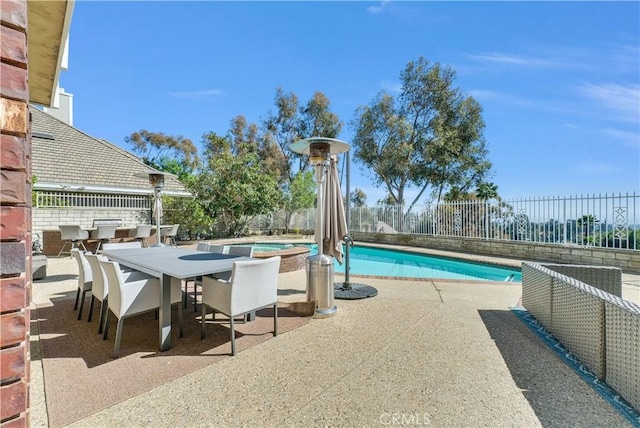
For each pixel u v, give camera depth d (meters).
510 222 9.73
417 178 17.41
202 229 14.98
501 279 7.79
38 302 4.75
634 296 4.91
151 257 4.09
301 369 2.71
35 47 2.93
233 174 15.26
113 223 10.55
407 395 2.32
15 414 0.97
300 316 4.10
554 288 3.38
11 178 0.96
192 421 2.04
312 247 12.79
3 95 0.95
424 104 17.58
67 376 2.58
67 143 13.66
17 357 0.97
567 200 8.19
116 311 3.03
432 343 3.24
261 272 3.27
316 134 25.22
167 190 15.00
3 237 0.94
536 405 2.20
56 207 11.30
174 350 3.10
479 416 2.08
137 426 1.99
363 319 3.97
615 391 2.35
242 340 3.34
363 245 13.40
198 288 5.69
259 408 2.17
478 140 17.02
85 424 2.00
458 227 11.47
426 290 5.46
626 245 7.21
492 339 3.34
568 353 3.00
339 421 2.03
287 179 25.83
